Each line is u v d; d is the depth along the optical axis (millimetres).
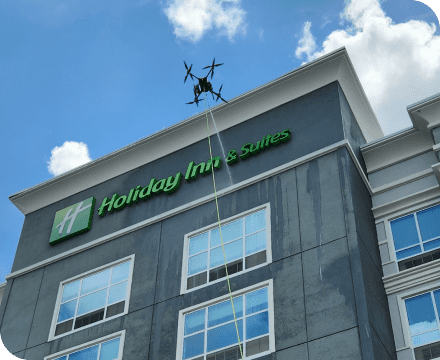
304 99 33688
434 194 30594
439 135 31250
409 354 26703
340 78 33562
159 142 36594
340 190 29391
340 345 25016
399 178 32219
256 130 33969
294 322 26531
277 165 32062
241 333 27562
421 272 28453
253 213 31031
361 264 26844
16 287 36219
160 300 30734
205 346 28078
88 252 35250
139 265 32781
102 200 37250
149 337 29703
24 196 39750
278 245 29203
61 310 33656
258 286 28422
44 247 37375
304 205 29797
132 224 34844
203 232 31938
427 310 27594
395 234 30500
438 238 29531
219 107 35000
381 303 27562
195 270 30859
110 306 32188
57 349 31953
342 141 30891
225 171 33594
